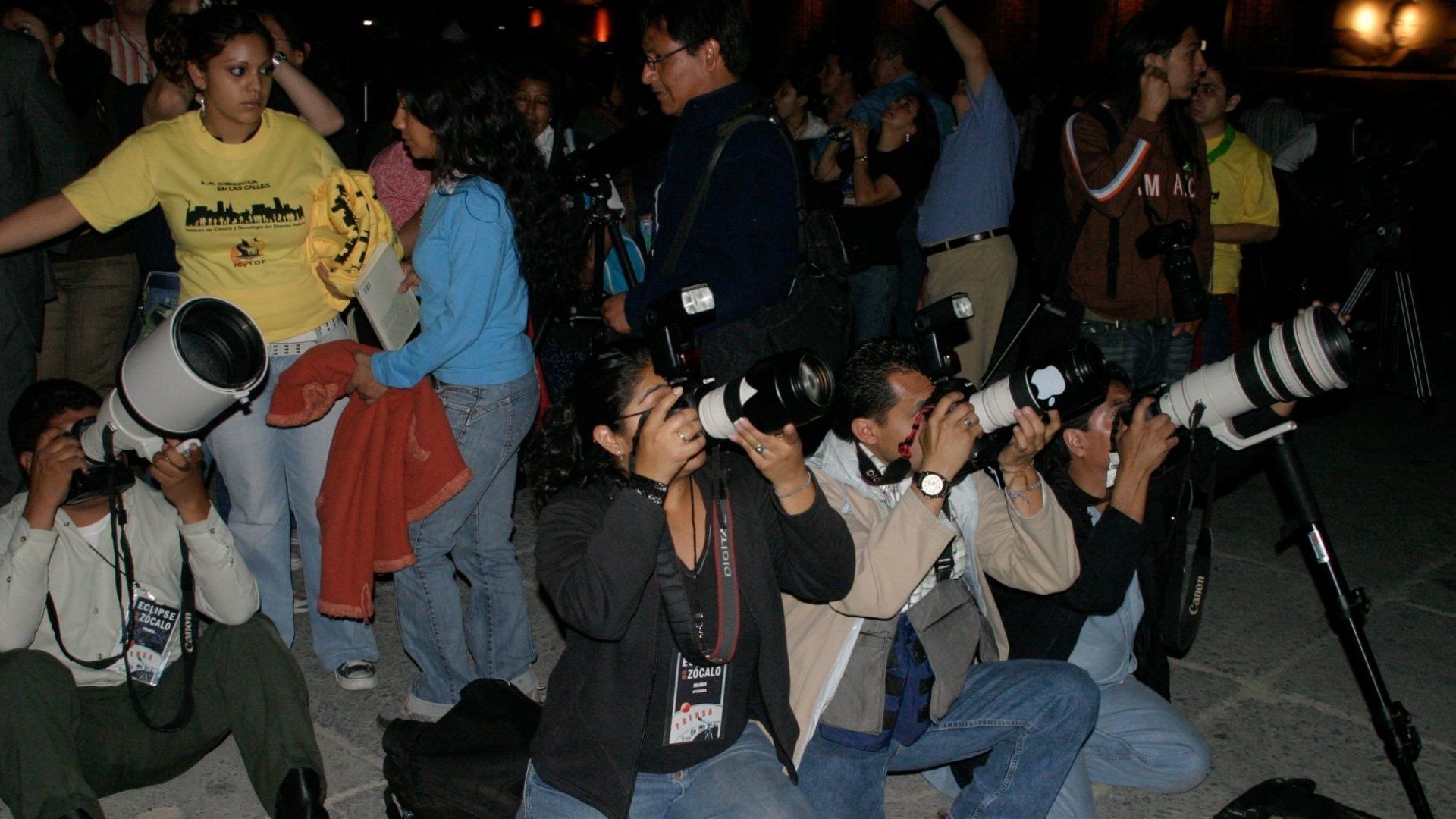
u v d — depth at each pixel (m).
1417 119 9.16
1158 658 3.22
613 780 2.14
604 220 3.85
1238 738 3.56
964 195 5.34
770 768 2.23
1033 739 2.59
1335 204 6.64
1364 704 3.79
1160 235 3.94
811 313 3.35
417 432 3.12
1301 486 2.98
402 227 4.05
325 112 4.18
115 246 4.37
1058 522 2.56
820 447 2.66
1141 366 4.23
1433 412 7.48
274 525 3.49
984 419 2.44
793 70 7.88
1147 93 3.97
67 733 2.53
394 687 3.67
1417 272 10.49
